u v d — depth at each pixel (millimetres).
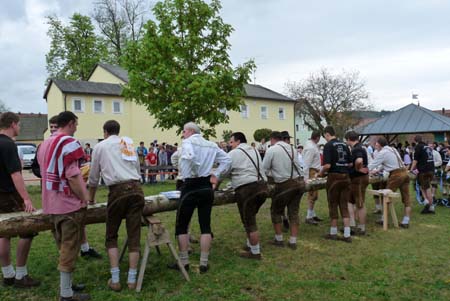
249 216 5336
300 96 45688
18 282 4395
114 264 4301
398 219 8273
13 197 4270
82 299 4047
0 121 4168
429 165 8805
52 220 4109
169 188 13844
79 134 27000
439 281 4586
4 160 4074
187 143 4668
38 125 47688
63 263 3908
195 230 7105
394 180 7430
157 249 5613
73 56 33469
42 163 3975
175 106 11211
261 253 5711
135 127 29328
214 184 4898
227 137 26516
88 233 6871
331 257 5523
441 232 7047
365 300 4078
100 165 4258
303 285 4457
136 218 4309
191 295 4172
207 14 11914
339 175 6320
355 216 7789
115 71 31641
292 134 37625
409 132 18969
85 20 34156
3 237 4074
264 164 5797
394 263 5242
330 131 6422
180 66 11930
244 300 4059
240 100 12156
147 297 4141
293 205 5941
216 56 12219
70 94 26703
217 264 5191
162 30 11805
